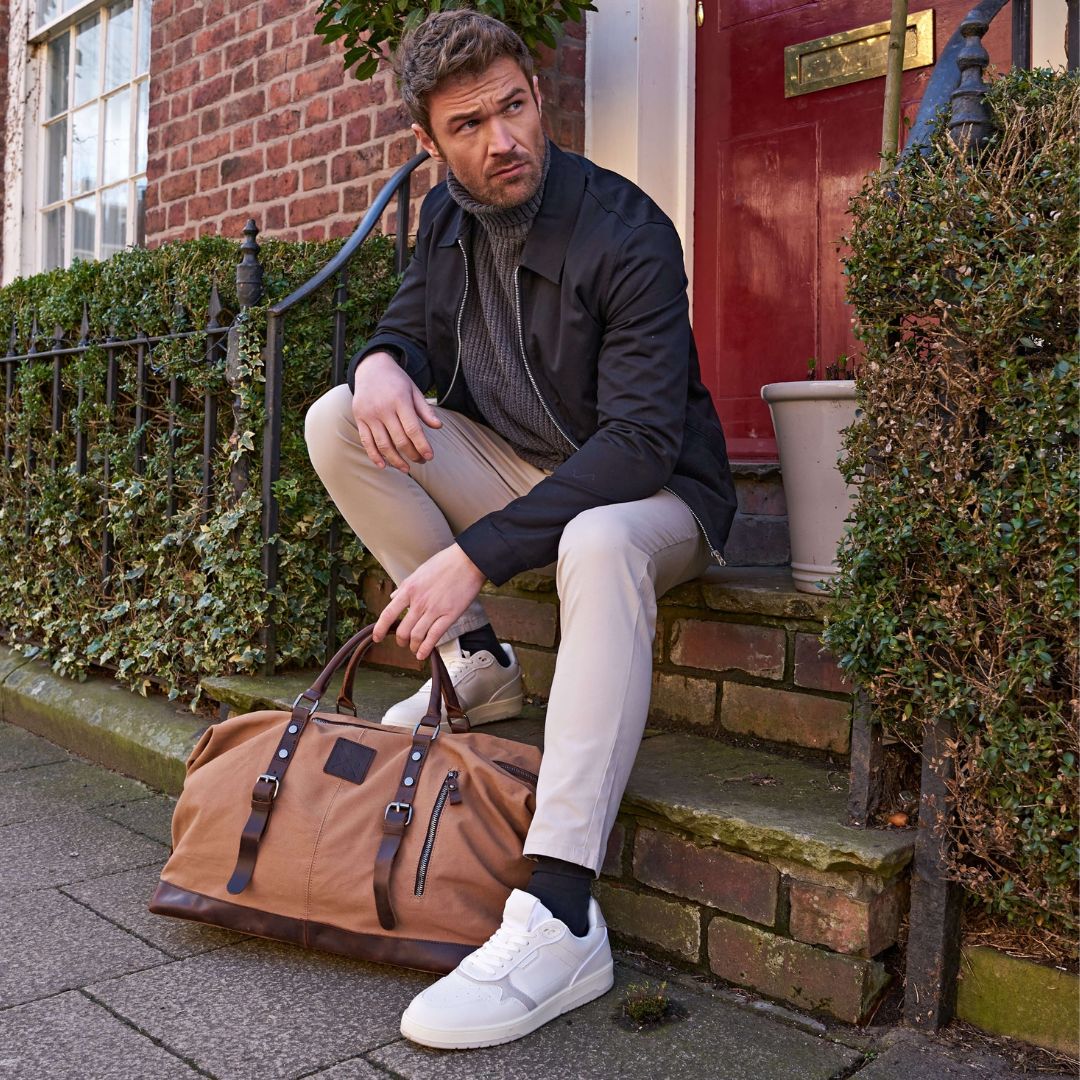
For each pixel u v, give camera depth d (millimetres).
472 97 1742
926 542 1515
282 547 2703
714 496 1913
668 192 3254
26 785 2744
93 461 3197
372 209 2848
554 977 1551
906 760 1694
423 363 2111
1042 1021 1488
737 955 1678
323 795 1744
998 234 1441
